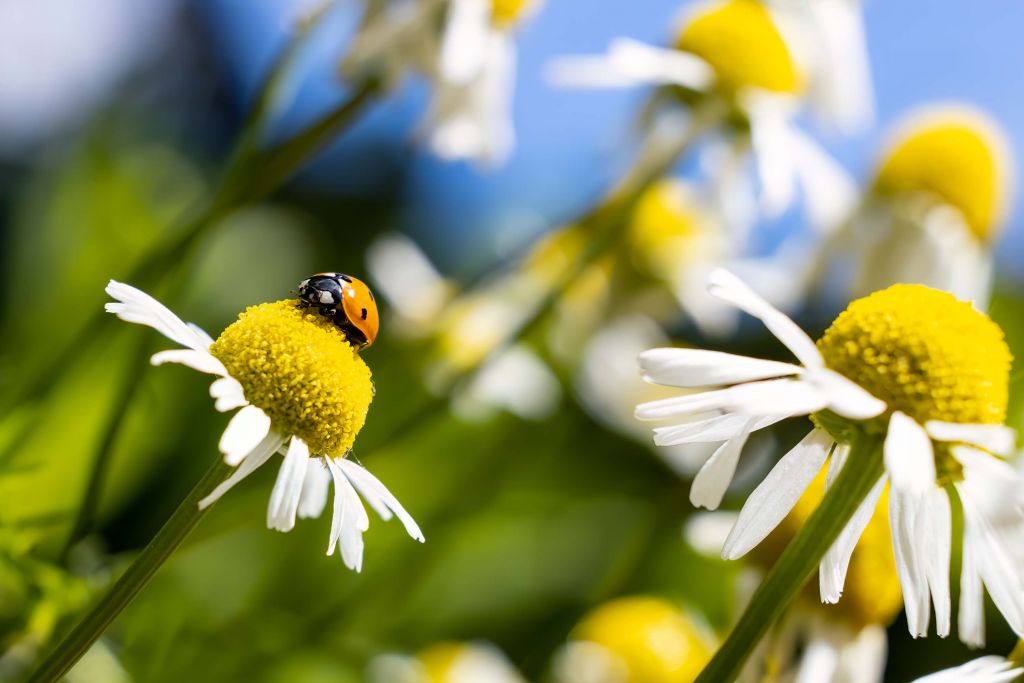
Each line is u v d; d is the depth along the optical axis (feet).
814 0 1.15
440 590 1.21
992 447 0.73
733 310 1.30
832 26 1.15
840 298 1.21
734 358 0.74
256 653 0.98
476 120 1.01
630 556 1.02
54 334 1.10
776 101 1.14
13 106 1.98
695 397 0.73
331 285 0.77
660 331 1.31
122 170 1.23
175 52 2.30
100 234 1.17
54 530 0.95
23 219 1.26
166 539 0.73
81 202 1.19
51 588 0.89
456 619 1.20
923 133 1.20
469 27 0.95
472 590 1.22
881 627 0.86
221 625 0.98
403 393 1.13
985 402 0.75
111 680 0.92
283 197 1.97
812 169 1.15
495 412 1.19
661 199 1.25
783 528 0.87
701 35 1.13
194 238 0.91
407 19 0.95
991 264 1.22
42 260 1.18
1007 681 0.74
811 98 1.16
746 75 1.13
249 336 0.76
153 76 2.18
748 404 0.72
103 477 0.91
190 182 1.45
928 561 0.75
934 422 0.73
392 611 1.05
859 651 0.85
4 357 1.01
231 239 1.42
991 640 1.05
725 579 1.07
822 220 1.17
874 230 1.19
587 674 0.95
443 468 1.16
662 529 1.03
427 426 1.00
